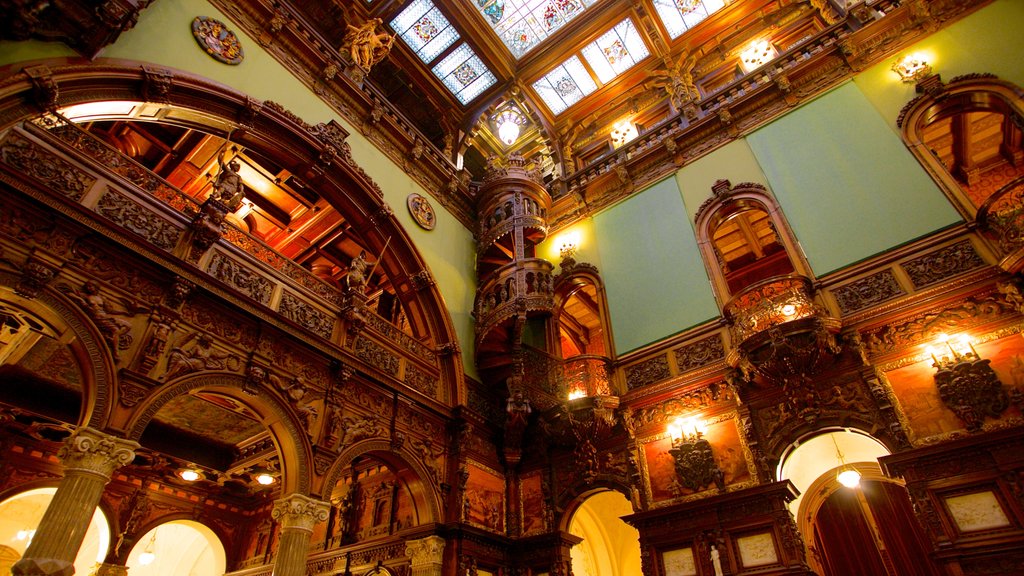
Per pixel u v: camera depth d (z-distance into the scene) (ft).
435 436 35.09
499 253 47.01
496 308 40.24
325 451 27.71
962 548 21.43
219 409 35.06
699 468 29.94
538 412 37.14
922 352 26.13
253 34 35.45
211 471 39.93
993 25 32.78
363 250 45.42
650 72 55.26
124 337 21.77
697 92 52.16
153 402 21.71
